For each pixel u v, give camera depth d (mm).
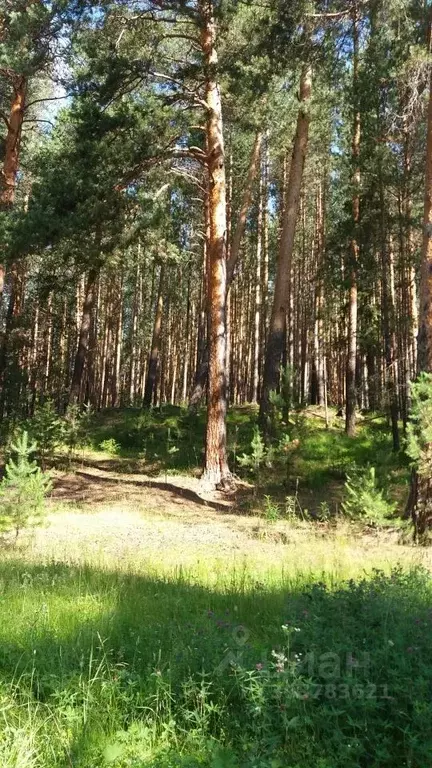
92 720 3350
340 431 21875
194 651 4062
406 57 15805
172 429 23984
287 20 13195
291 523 12758
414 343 25016
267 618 5340
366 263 22344
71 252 16328
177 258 21562
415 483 11102
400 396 22500
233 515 13984
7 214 15461
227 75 16828
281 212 33656
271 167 30953
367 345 24703
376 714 3250
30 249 14875
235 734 3299
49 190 15445
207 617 5043
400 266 21719
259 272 32500
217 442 16766
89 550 9883
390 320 22109
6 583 6680
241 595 6176
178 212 24875
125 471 19531
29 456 18625
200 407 28250
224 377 17047
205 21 16625
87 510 14273
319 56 13945
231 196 29531
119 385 47719
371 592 4707
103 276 36844
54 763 3031
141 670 4031
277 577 7180
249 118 19875
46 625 4992
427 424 10891
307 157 29188
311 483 16391
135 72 16031
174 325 47250
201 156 17656
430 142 11875
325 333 33688
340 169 30219
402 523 10891
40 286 29984
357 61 19500
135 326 41562
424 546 10414
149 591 6434
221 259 17234
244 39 16359
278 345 19078
